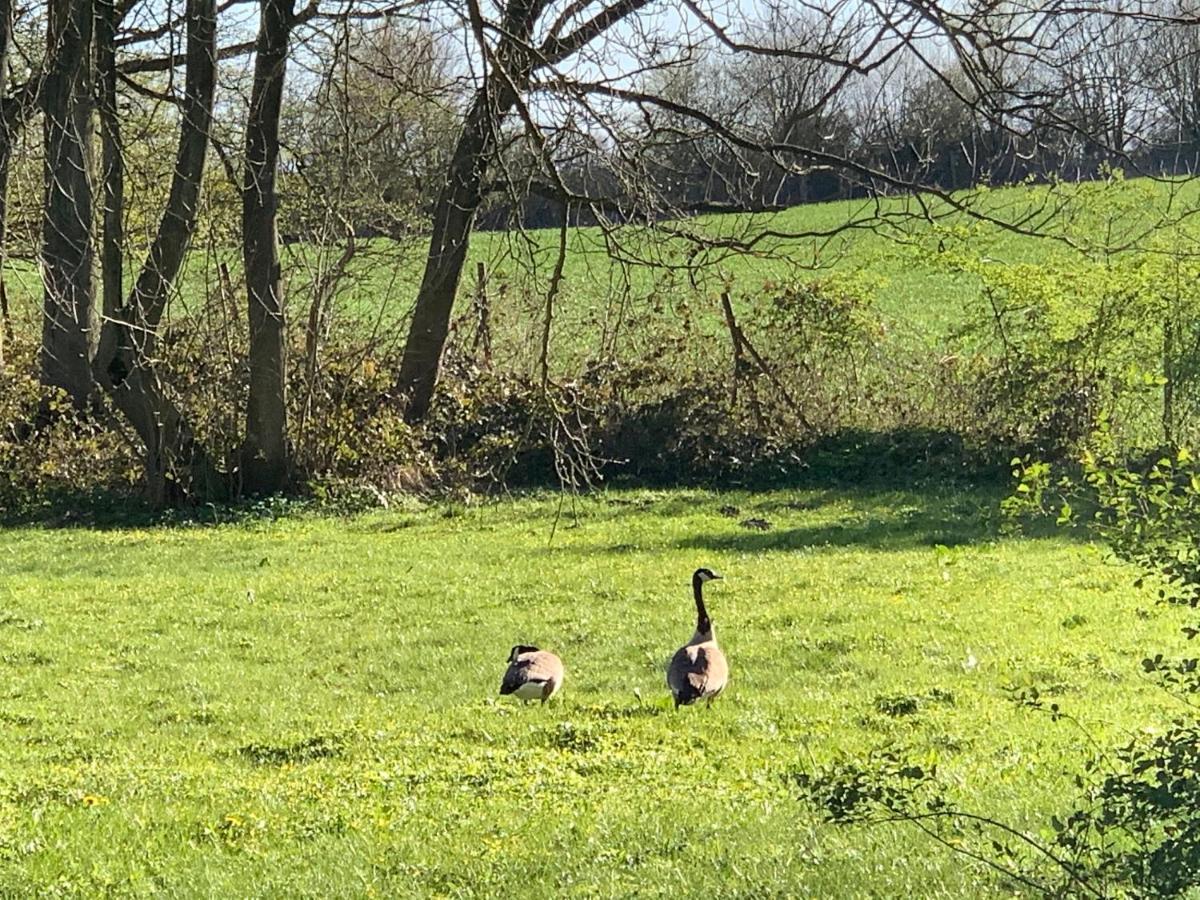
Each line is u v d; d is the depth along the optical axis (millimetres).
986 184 16312
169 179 29469
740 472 30641
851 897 8016
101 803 11406
